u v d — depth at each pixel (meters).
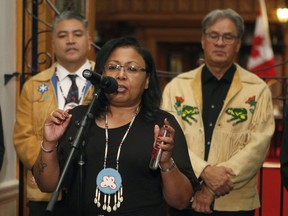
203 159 5.34
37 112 5.36
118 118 4.01
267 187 8.21
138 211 3.83
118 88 3.93
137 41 4.09
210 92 5.48
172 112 5.46
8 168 6.29
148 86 4.09
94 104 3.73
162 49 19.62
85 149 3.89
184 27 18.88
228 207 5.33
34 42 7.00
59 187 3.43
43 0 7.18
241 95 5.44
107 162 3.86
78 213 3.90
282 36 18.25
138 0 18.33
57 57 5.52
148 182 3.86
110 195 3.82
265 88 5.48
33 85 5.46
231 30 5.44
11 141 6.37
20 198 6.23
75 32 5.48
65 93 5.43
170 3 18.27
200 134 5.37
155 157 3.65
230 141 5.33
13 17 6.46
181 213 5.37
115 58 3.99
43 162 3.90
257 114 5.38
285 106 6.71
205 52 5.53
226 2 17.98
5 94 6.25
